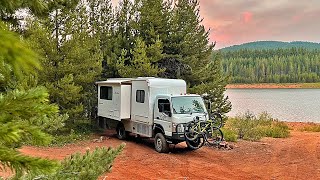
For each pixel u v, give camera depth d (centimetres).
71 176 283
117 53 1753
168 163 1056
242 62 13125
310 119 3491
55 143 1295
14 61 84
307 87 11819
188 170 979
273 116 3744
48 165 100
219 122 1314
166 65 1764
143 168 988
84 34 1516
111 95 1448
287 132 1939
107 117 1480
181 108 1173
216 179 899
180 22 1761
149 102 1259
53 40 1348
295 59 12900
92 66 1506
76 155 331
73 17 1393
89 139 1462
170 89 1298
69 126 1504
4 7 111
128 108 1387
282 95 7975
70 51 1420
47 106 102
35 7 126
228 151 1268
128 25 1833
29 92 100
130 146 1315
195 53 1769
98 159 333
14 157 96
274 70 12875
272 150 1326
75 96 1407
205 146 1336
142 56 1591
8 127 88
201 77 1738
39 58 94
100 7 1816
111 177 876
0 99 95
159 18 1695
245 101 6084
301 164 1090
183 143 1407
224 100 1794
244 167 1038
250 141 1556
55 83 1373
